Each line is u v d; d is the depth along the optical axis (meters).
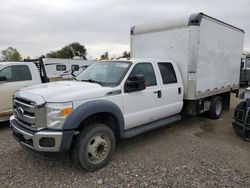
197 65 5.96
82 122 3.83
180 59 6.05
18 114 3.82
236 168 3.94
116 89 4.17
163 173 3.75
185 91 6.01
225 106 8.34
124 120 4.35
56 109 3.38
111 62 5.00
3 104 6.22
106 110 3.91
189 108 6.25
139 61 4.87
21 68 6.70
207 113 7.54
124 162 4.15
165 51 6.35
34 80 6.92
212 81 6.85
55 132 3.36
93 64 5.38
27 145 3.54
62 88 3.82
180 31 6.00
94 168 3.80
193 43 5.79
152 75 5.09
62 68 18.00
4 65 6.35
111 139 4.03
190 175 3.69
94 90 3.87
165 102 5.32
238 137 5.67
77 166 3.93
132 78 4.50
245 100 5.80
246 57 19.75
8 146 4.87
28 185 3.38
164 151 4.68
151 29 6.62
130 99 4.44
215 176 3.66
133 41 7.13
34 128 3.49
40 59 7.81
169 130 6.21
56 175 3.68
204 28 6.09
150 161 4.20
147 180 3.53
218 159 4.30
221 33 7.01
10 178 3.57
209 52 6.47
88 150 3.71
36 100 3.43
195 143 5.18
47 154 3.48
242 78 19.62
